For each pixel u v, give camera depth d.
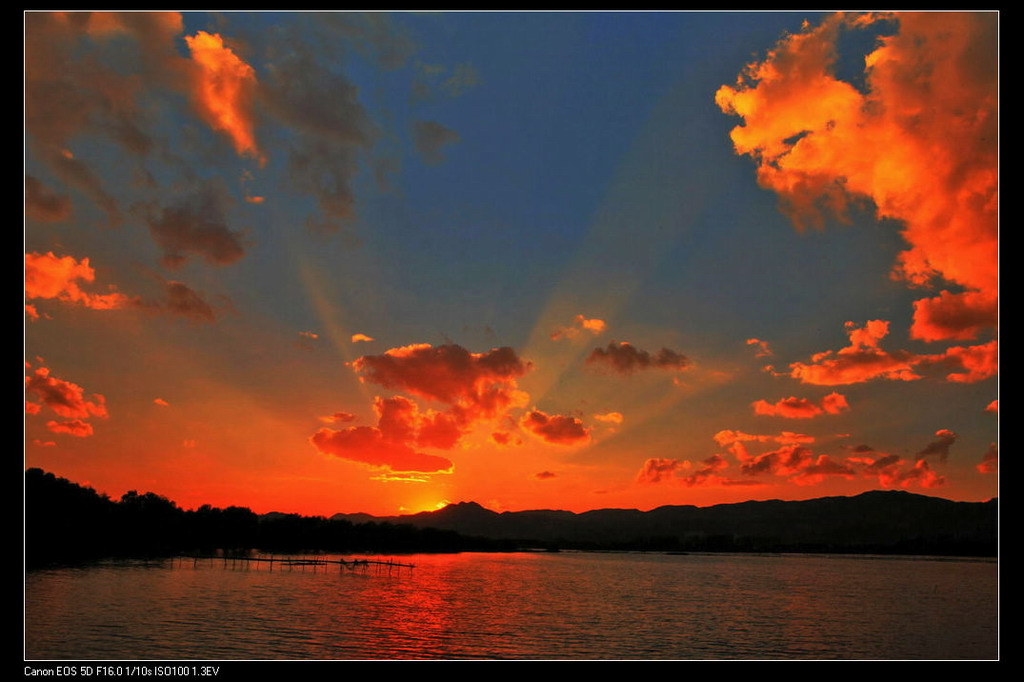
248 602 88.19
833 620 93.56
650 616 93.31
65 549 157.50
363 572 156.12
